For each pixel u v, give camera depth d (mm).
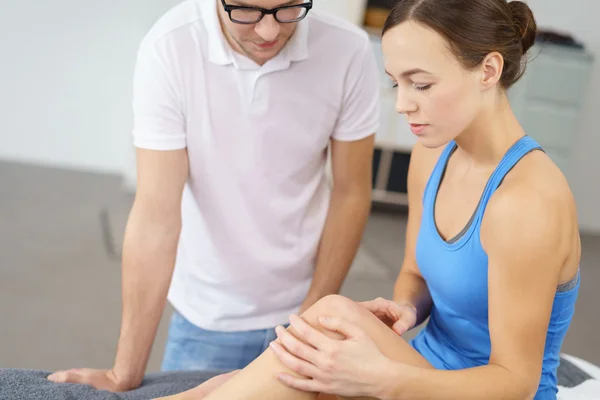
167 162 1522
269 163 1571
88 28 4652
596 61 4812
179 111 1511
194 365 1767
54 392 1312
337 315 1152
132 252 1531
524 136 1166
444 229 1242
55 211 3986
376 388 1068
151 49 1488
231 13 1326
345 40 1554
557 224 1063
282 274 1685
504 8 1101
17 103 4719
